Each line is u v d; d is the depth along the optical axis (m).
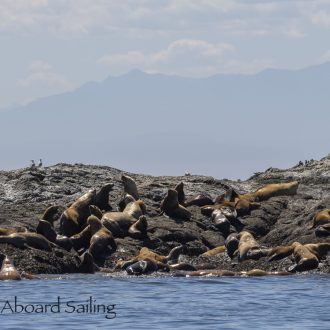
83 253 128.75
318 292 105.31
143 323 84.19
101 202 145.50
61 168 179.25
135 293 104.12
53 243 128.12
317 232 132.62
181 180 179.88
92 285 110.88
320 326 83.19
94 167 186.62
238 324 84.00
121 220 138.38
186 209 148.75
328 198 148.50
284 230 141.25
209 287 109.81
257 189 173.88
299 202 160.75
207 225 148.00
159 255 129.75
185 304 95.94
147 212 148.62
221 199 157.75
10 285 110.00
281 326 83.06
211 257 134.38
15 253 122.00
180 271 125.06
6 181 167.62
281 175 193.25
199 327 82.19
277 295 102.88
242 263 129.12
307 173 193.62
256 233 148.12
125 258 130.00
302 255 124.75
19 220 138.88
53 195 162.50
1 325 82.69
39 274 120.62
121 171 189.12
